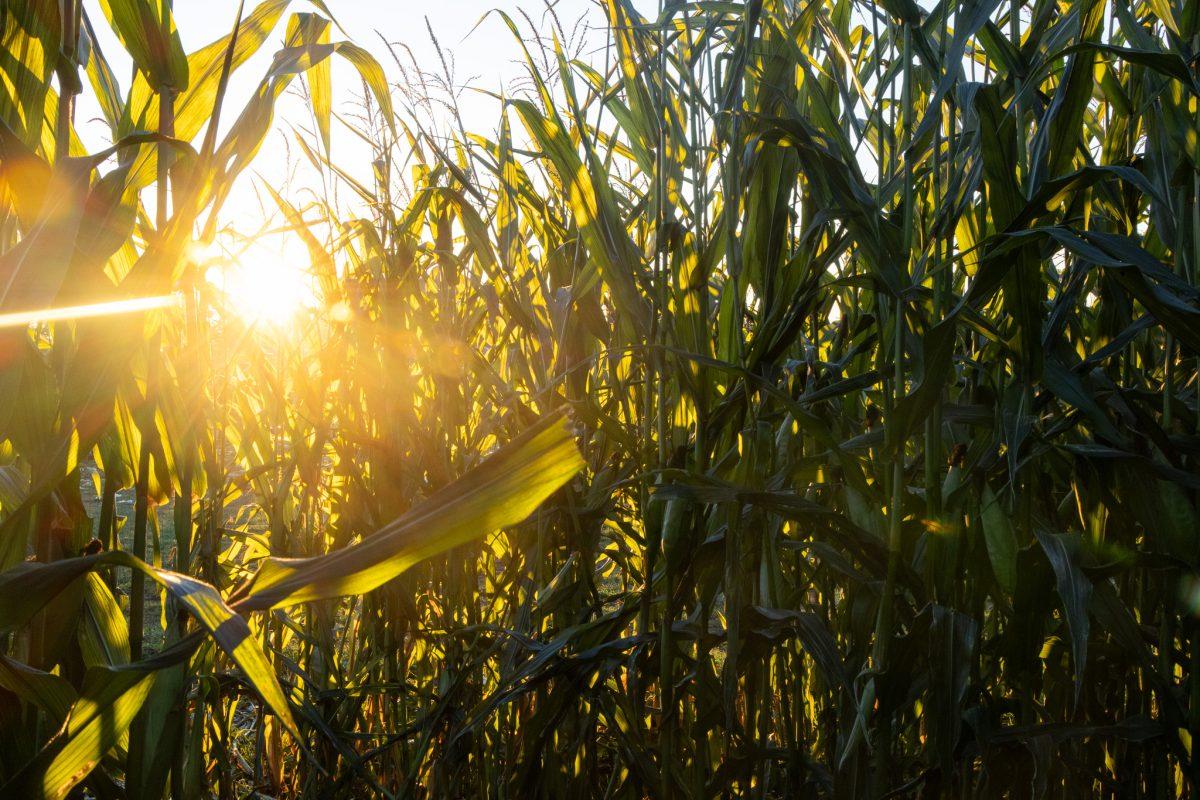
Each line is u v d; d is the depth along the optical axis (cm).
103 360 109
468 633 204
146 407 130
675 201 178
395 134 203
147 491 133
